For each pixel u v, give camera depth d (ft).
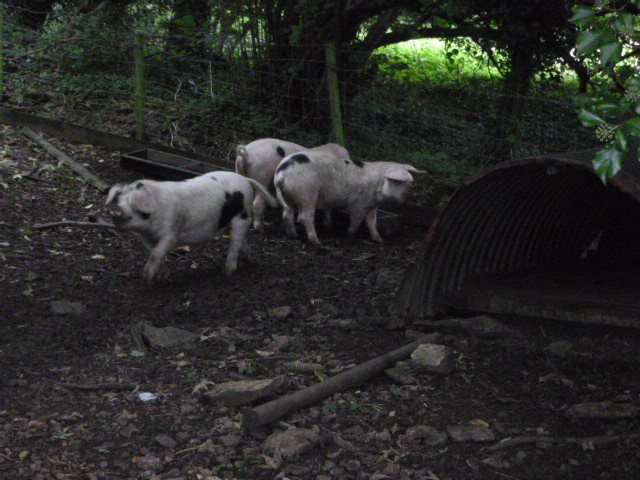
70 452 13.50
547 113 38.78
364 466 13.57
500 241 20.43
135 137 31.86
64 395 14.99
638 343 17.22
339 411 15.05
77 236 22.36
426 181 29.84
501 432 14.46
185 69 37.45
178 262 21.76
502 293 18.78
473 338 17.90
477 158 31.32
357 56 31.71
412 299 18.93
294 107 32.96
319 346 17.49
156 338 17.04
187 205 19.49
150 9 39.91
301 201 23.66
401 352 16.88
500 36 29.37
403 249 24.36
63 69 37.04
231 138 32.53
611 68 10.82
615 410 14.85
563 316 17.95
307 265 22.33
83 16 38.81
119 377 15.72
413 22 32.07
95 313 18.03
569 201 21.04
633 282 19.75
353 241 24.95
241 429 14.38
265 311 19.02
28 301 18.28
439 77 42.16
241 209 20.80
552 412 15.14
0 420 14.06
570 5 27.78
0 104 32.55
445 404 15.38
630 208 22.49
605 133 9.98
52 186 25.79
